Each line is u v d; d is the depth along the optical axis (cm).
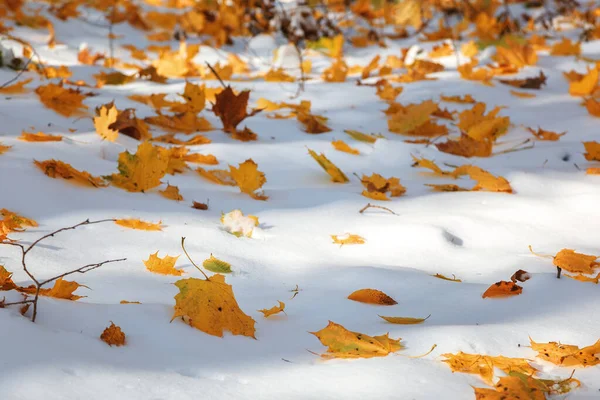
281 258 321
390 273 312
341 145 406
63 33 655
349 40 742
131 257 312
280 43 718
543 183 375
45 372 262
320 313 294
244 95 411
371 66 581
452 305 299
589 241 339
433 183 379
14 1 663
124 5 773
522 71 584
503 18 819
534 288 304
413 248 330
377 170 392
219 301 284
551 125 450
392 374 271
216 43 698
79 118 409
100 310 281
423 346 281
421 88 536
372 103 501
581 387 272
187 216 337
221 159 389
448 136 434
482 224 343
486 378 273
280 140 416
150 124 415
